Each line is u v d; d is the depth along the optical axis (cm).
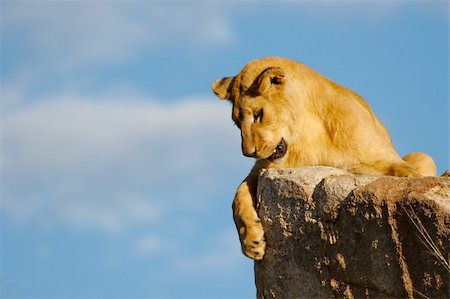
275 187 1212
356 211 1099
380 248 1079
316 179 1166
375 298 1098
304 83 1541
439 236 1021
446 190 1046
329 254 1142
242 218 1282
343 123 1507
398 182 1087
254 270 1296
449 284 1016
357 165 1497
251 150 1497
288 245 1205
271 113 1507
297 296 1204
